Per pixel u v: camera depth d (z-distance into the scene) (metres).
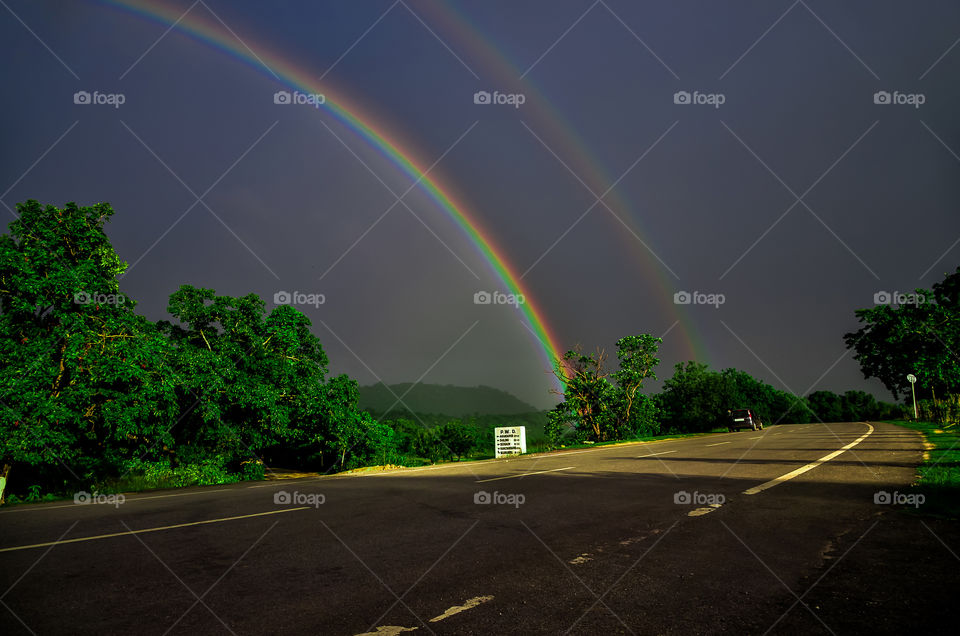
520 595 3.77
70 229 14.05
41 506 9.59
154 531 6.27
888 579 3.91
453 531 5.95
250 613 3.49
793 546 4.88
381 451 22.81
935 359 26.23
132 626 3.28
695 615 3.33
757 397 75.19
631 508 7.02
